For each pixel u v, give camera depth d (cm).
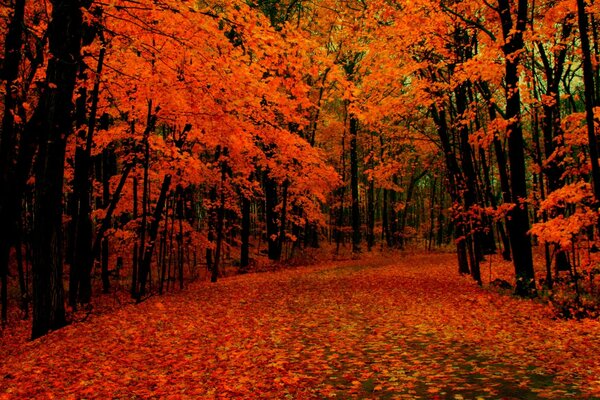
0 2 869
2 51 1076
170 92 1068
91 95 1312
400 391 484
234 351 693
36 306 927
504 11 1146
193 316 1007
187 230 1839
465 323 883
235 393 496
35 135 1021
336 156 3550
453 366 582
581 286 1174
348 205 3697
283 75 754
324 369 587
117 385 542
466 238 1480
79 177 1251
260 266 2464
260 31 737
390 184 3300
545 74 1288
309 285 1579
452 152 1670
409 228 3891
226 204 2041
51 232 923
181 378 564
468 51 1501
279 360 632
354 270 2136
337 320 954
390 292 1352
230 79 889
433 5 1197
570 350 639
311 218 2875
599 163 872
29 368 634
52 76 907
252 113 1265
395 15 1289
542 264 1838
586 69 841
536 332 783
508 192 1527
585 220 912
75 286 1255
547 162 1090
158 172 1543
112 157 2080
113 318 1003
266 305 1163
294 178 2228
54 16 894
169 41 892
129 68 1166
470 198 1688
